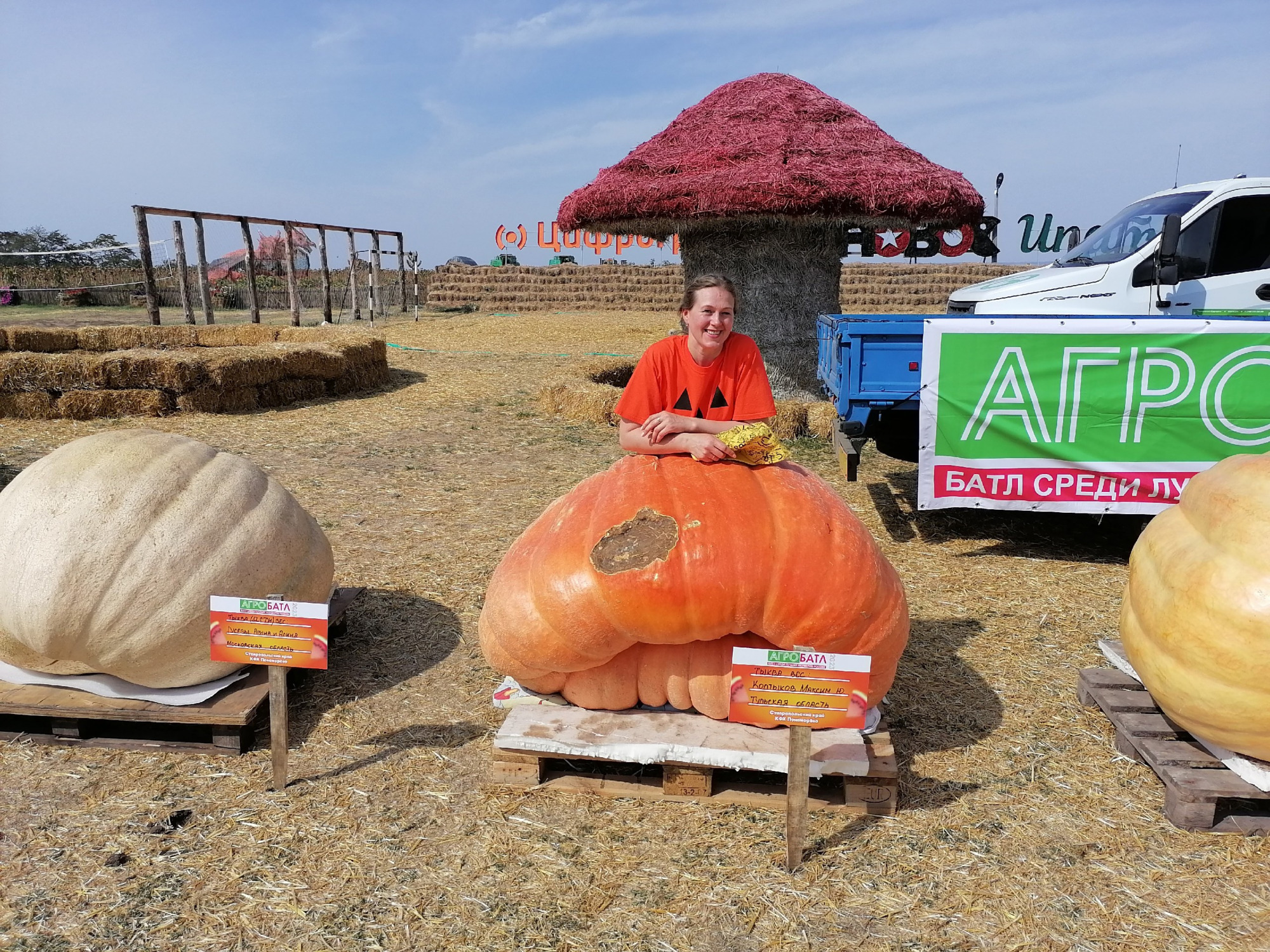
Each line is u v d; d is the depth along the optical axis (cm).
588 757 312
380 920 258
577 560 312
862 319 656
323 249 2348
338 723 370
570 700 343
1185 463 565
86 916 259
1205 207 770
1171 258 754
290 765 340
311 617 310
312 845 292
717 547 296
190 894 268
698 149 1082
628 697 336
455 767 339
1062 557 607
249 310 3200
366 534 625
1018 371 564
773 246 1093
